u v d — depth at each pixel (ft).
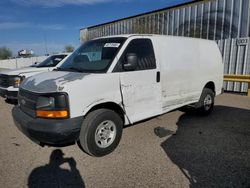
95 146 11.94
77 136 11.18
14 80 21.58
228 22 33.83
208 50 19.92
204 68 19.29
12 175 10.57
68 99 10.75
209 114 20.97
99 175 10.58
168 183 9.90
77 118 11.02
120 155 12.56
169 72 15.70
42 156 12.44
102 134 12.32
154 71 14.57
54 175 10.59
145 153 12.79
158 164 11.56
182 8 39.88
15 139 14.80
